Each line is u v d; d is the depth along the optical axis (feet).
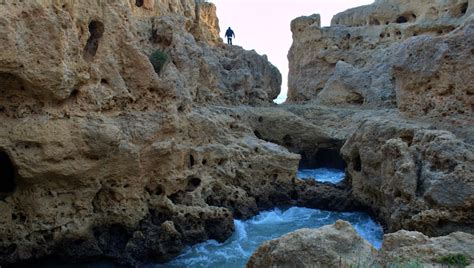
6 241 50.21
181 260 55.26
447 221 49.55
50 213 51.44
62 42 48.62
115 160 54.39
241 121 89.45
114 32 58.54
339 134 97.09
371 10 124.77
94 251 54.13
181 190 63.31
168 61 68.28
